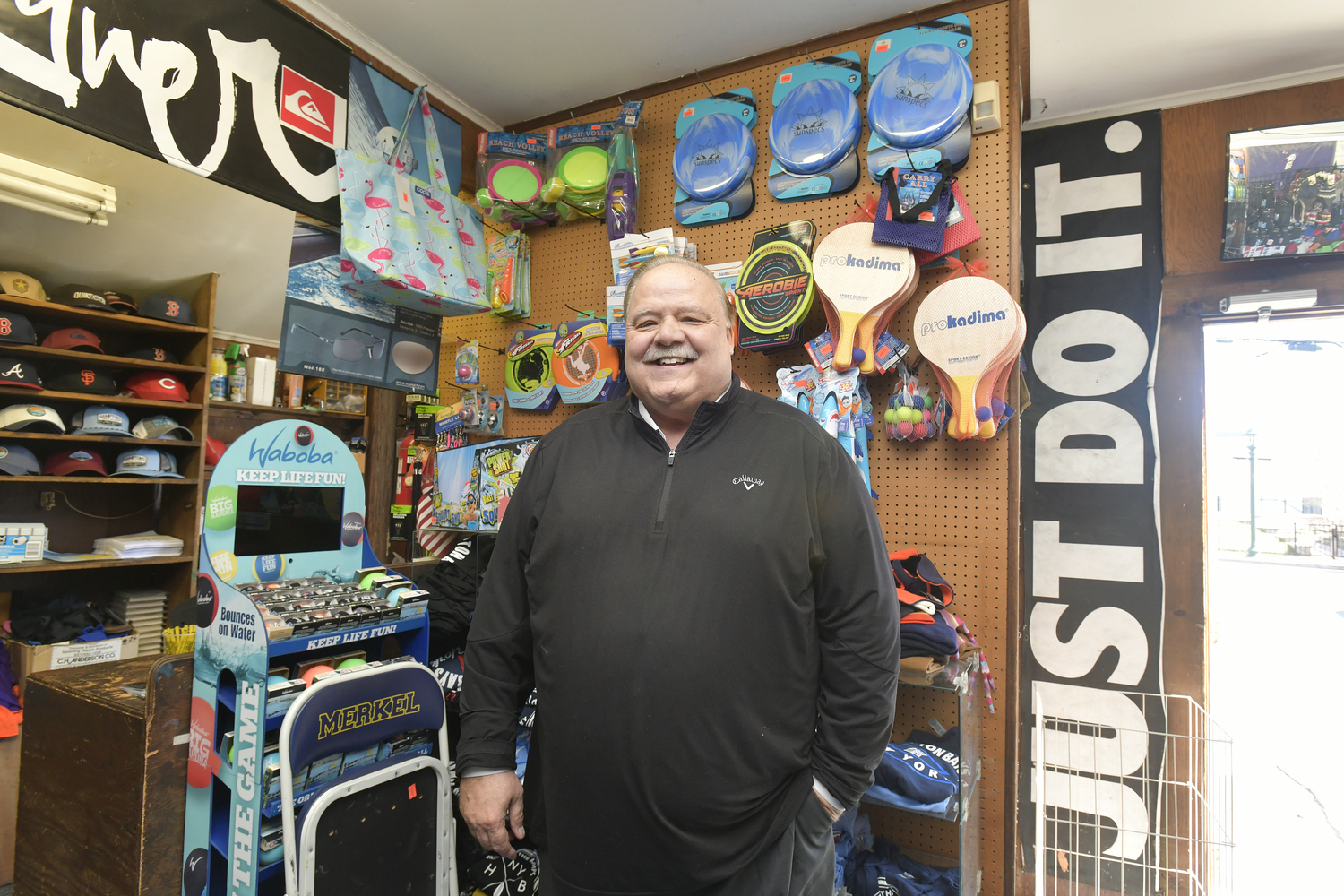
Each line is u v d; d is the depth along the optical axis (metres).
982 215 1.98
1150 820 2.53
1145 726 2.57
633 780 1.05
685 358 1.19
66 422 2.51
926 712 2.02
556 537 1.17
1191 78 2.50
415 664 1.47
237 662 1.30
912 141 1.96
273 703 1.26
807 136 2.13
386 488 2.63
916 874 1.82
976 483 1.97
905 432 1.96
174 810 1.37
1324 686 5.35
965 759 1.70
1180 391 2.60
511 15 2.13
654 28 2.19
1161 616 2.58
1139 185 2.68
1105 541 2.67
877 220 1.94
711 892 1.07
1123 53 2.36
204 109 1.81
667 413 1.25
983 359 1.82
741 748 1.06
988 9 2.00
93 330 2.53
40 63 1.51
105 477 2.48
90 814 1.43
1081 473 2.71
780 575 1.09
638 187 2.45
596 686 1.08
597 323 2.37
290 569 1.51
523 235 2.62
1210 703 2.52
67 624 2.43
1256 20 2.17
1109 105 2.70
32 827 1.55
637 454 1.22
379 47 2.28
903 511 2.06
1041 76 2.51
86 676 1.64
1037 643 2.73
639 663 1.06
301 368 2.03
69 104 1.56
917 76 1.98
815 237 2.17
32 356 2.40
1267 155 2.29
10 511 2.46
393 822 1.40
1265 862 2.57
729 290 2.17
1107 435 2.68
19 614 2.47
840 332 1.97
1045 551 2.74
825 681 1.17
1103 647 2.64
